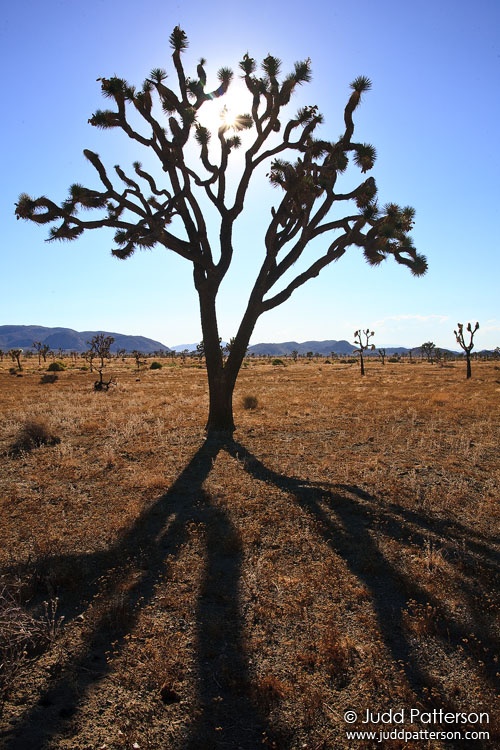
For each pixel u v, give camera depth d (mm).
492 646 3797
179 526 6230
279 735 2928
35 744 2828
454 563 5250
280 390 26859
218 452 10328
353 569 5125
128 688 3332
